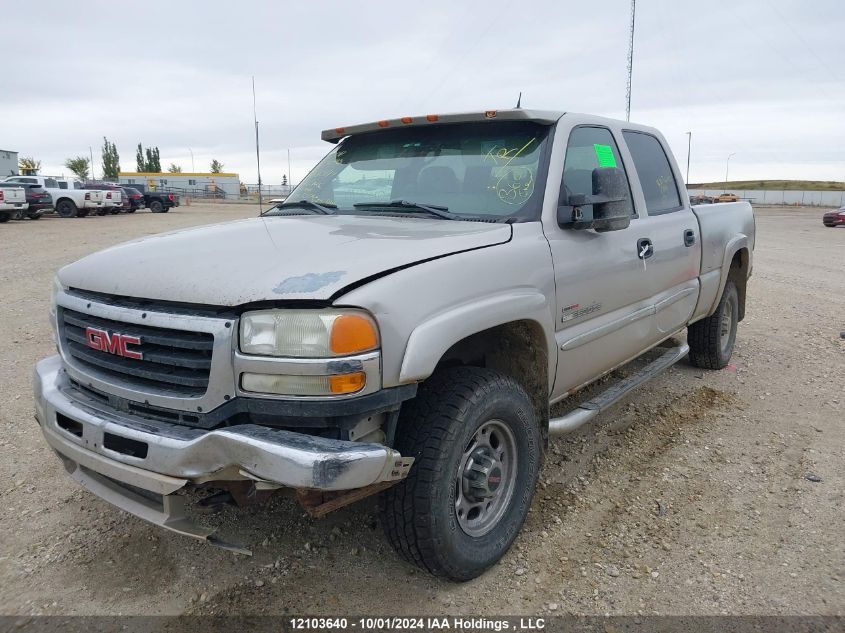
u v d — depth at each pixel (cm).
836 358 621
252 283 232
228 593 276
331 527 324
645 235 399
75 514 338
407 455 256
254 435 221
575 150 359
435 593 277
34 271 1086
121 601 272
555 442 424
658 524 329
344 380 221
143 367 250
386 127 384
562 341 327
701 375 566
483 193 335
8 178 2769
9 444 416
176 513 247
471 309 260
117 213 3127
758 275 1214
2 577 287
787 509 342
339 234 289
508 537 293
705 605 269
